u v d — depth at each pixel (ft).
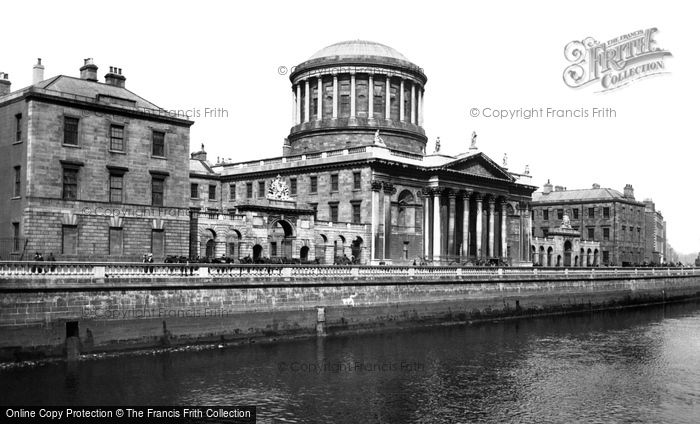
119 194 177.27
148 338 138.00
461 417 103.35
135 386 114.01
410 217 286.25
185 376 121.90
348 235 261.85
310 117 334.65
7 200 168.55
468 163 301.22
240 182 312.71
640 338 185.57
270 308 159.33
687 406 111.24
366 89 327.26
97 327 131.23
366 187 271.49
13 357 121.39
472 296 215.72
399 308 191.11
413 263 260.01
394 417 102.32
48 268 127.65
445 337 178.50
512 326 208.03
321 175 286.66
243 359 137.69
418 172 287.89
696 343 177.06
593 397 116.78
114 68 196.13
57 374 118.52
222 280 150.51
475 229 318.86
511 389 121.29
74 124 170.09
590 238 456.45
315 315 168.96
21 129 165.58
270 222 232.32
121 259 175.83
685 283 342.85
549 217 475.31
